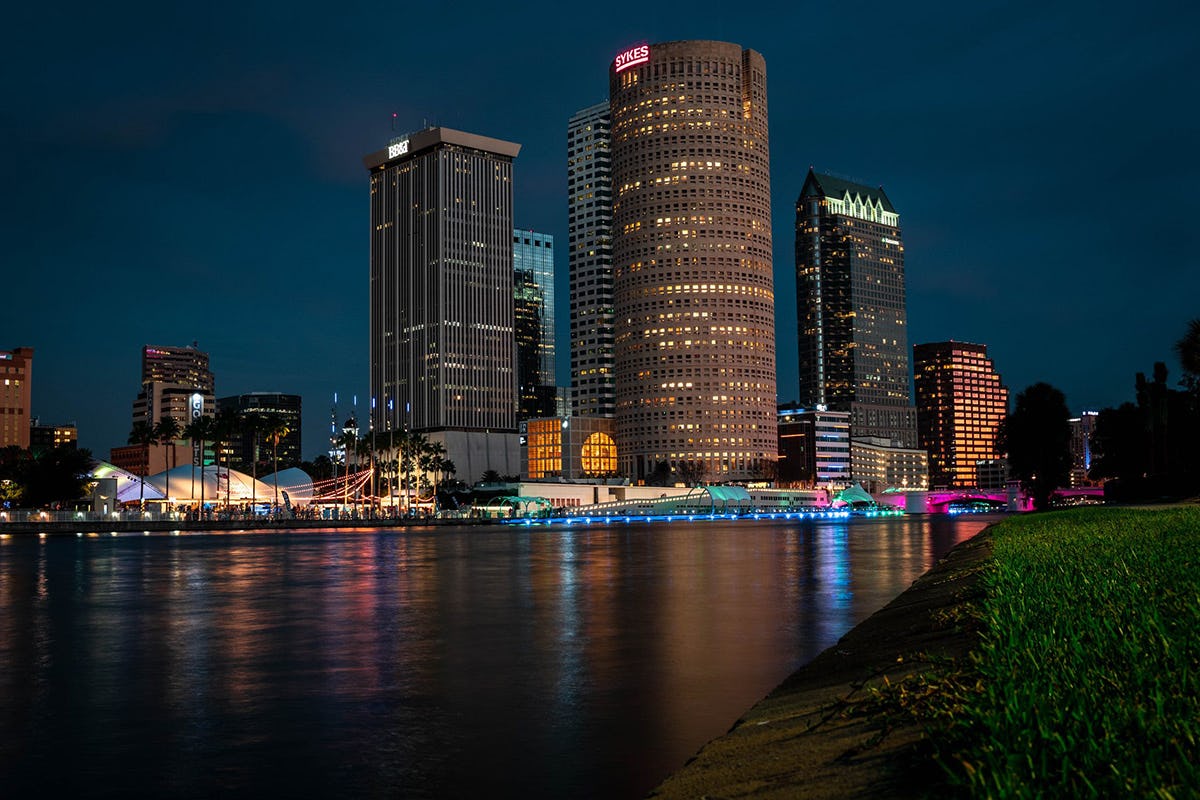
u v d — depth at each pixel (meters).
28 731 17.28
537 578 55.91
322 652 26.66
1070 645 11.87
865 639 23.28
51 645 28.70
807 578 52.19
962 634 17.52
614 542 120.62
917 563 65.75
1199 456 109.50
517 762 14.82
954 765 8.53
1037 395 161.75
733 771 11.07
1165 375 121.31
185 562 78.06
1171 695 9.17
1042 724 8.24
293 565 72.75
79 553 96.06
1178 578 18.22
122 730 17.31
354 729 17.17
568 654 25.56
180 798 13.30
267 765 14.87
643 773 14.09
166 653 26.78
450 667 23.73
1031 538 38.94
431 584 52.19
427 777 14.09
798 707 14.76
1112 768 7.31
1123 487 123.31
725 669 22.80
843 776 9.56
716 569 61.44
